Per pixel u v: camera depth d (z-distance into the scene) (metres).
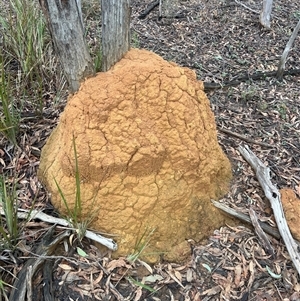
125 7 1.42
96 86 1.45
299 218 1.59
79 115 1.43
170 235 1.47
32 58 2.11
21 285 1.26
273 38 3.17
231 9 3.55
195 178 1.52
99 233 1.43
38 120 1.91
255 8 3.61
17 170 1.67
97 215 1.43
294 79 2.69
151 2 3.56
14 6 2.26
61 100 2.02
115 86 1.43
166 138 1.47
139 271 1.40
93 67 1.52
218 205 1.58
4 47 2.25
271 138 2.11
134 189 1.43
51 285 1.31
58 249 1.41
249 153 1.86
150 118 1.46
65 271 1.37
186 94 1.51
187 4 3.59
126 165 1.41
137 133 1.42
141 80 1.44
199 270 1.44
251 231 1.58
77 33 1.42
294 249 1.48
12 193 1.47
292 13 3.60
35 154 1.74
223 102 2.38
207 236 1.54
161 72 1.47
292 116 2.31
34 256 1.35
